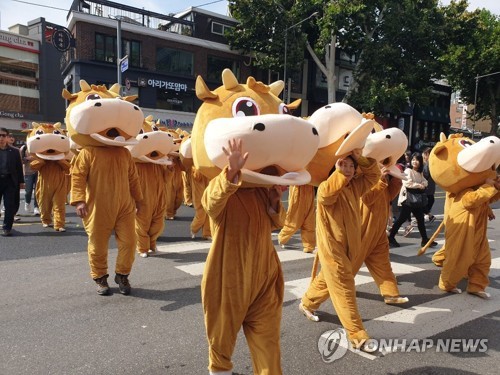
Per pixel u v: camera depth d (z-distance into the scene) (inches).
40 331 147.3
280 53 885.2
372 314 168.9
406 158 427.8
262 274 99.5
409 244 307.0
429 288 203.6
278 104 106.2
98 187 171.9
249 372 123.7
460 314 170.1
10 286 193.2
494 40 1096.8
